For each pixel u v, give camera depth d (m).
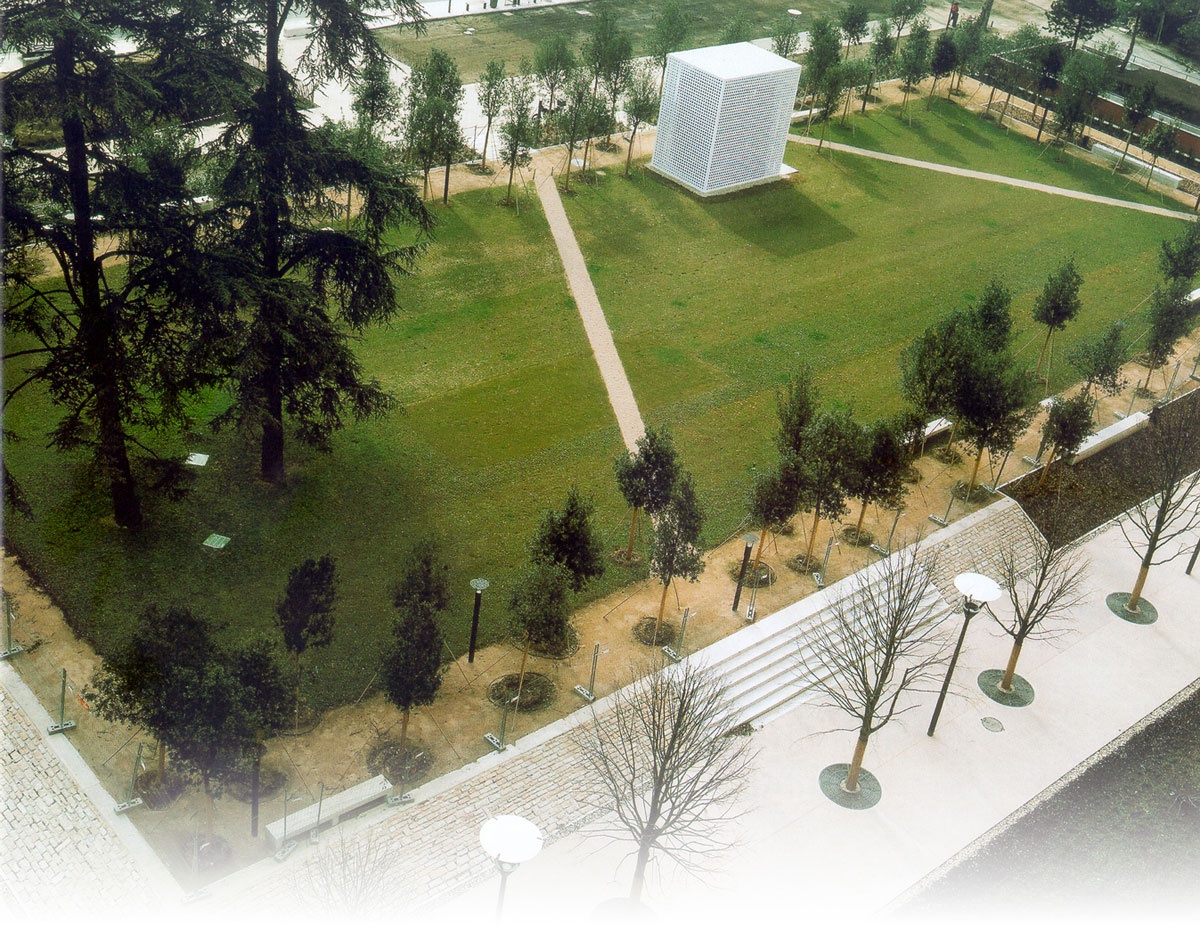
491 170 70.06
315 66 42.50
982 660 41.94
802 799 35.75
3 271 36.34
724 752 36.81
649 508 40.66
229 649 34.97
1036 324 61.66
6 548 39.78
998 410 46.44
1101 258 69.75
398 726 35.59
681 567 38.72
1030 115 89.00
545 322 56.75
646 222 67.19
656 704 33.59
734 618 41.50
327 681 36.62
